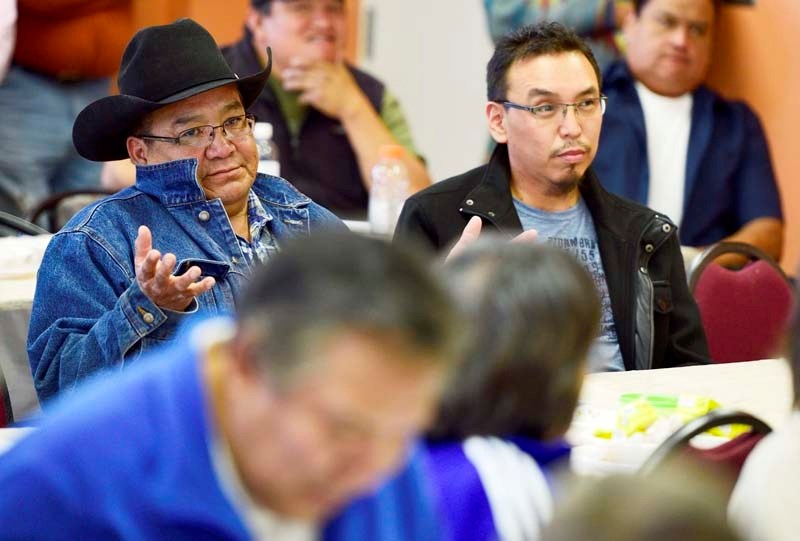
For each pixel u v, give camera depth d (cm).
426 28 1923
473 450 436
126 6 1658
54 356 719
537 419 441
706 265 998
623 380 769
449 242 866
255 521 338
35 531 332
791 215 1555
